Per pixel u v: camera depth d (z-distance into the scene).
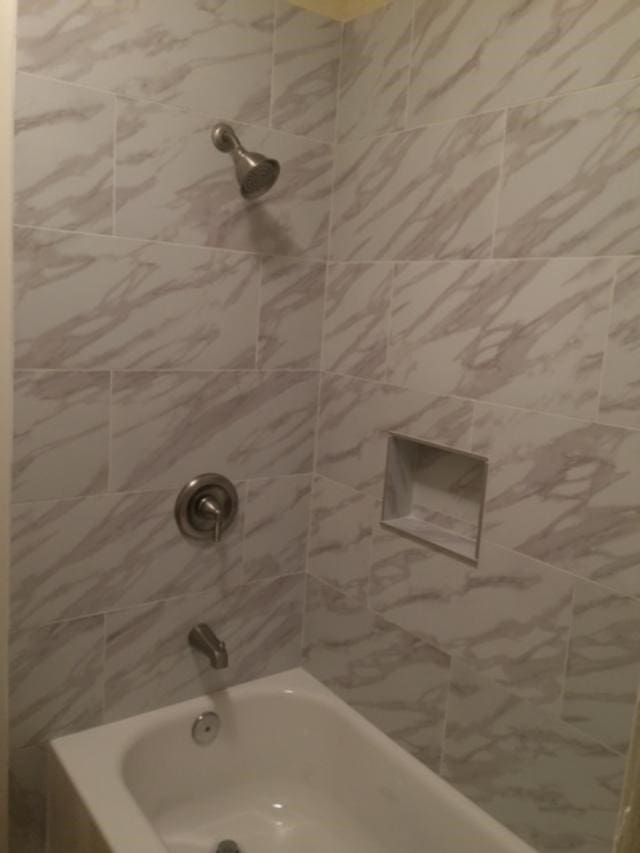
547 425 1.47
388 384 1.84
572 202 1.39
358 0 1.87
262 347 1.95
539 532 1.50
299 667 2.21
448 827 1.69
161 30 1.65
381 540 1.90
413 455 1.92
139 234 1.70
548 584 1.49
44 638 1.73
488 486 1.60
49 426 1.65
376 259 1.86
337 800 2.00
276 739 2.10
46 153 1.55
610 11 1.31
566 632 1.46
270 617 2.12
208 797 2.01
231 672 2.07
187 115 1.72
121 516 1.79
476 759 1.67
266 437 2.00
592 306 1.37
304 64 1.88
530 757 1.55
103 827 1.49
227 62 1.76
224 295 1.85
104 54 1.58
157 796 1.92
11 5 1.46
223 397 1.90
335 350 2.01
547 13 1.41
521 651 1.55
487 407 1.59
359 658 1.99
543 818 1.53
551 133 1.42
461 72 1.60
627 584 1.35
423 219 1.71
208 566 1.96
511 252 1.51
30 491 1.65
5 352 1.60
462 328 1.63
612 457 1.36
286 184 1.90
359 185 1.90
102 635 1.81
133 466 1.79
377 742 1.90
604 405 1.36
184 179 1.74
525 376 1.50
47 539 1.69
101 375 1.70
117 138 1.63
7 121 1.51
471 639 1.66
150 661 1.91
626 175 1.30
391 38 1.77
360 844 1.91
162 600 1.90
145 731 1.87
